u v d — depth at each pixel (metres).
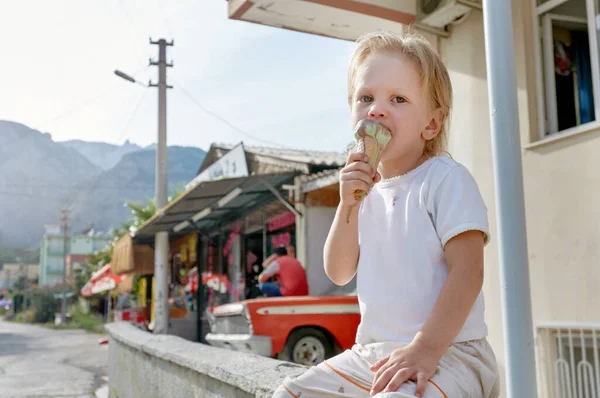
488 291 5.16
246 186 10.84
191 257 16.34
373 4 5.52
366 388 1.53
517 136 2.86
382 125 1.58
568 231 4.57
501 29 2.93
